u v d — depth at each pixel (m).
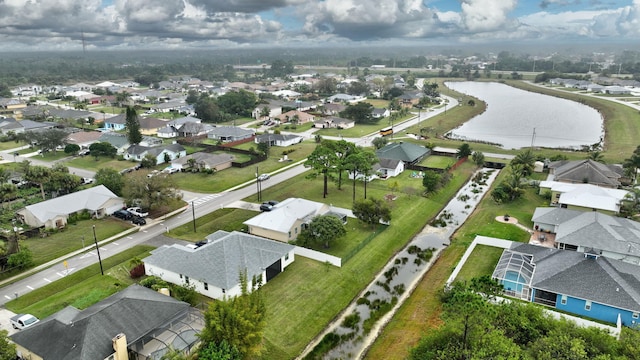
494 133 145.25
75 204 68.31
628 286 42.44
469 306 33.16
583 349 31.67
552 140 133.75
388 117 167.25
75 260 54.69
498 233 62.31
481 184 88.88
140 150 104.12
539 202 74.38
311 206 65.38
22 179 82.00
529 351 32.22
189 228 64.50
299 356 38.69
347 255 54.84
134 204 72.25
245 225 64.69
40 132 115.44
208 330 33.94
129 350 35.72
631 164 82.00
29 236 61.41
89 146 111.44
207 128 135.75
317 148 79.56
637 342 31.97
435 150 112.06
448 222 69.88
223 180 88.00
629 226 56.28
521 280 45.59
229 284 44.28
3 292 47.47
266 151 107.25
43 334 35.34
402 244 61.56
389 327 42.97
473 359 30.12
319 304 45.53
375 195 78.69
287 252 51.44
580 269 44.97
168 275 48.53
